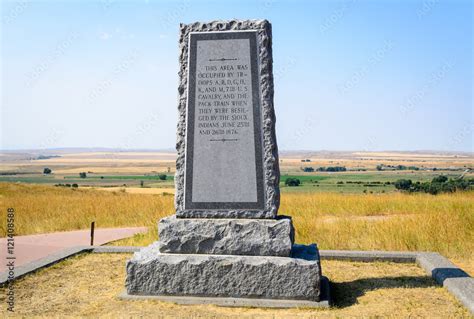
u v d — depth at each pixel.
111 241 11.96
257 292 5.73
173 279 5.88
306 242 10.23
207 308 5.51
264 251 5.89
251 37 6.41
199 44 6.51
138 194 28.39
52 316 5.25
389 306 5.57
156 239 11.21
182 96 6.47
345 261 8.18
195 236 6.04
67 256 8.47
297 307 5.51
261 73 6.33
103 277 7.08
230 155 6.28
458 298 5.80
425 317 5.16
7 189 27.66
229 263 5.79
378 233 10.32
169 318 5.12
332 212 16.77
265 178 6.18
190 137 6.38
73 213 17.55
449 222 10.79
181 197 6.30
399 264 7.91
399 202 18.02
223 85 6.38
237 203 6.18
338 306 5.61
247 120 6.30
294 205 18.11
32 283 6.73
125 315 5.24
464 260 8.64
